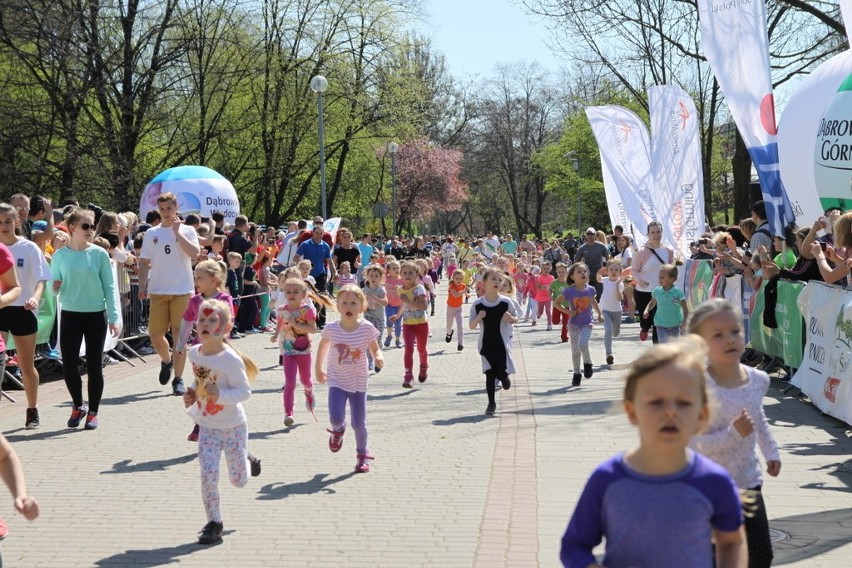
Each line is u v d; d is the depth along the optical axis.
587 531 3.05
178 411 10.76
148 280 11.59
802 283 11.14
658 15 29.78
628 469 3.01
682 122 19.39
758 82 13.59
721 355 4.20
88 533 6.31
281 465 8.18
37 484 7.58
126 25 31.52
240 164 40.34
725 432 4.20
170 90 33.31
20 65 30.16
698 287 16.84
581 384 12.86
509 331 10.80
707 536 2.97
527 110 82.88
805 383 10.77
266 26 37.62
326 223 27.80
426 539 6.07
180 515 6.71
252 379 6.62
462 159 81.00
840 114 12.17
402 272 12.96
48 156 31.80
